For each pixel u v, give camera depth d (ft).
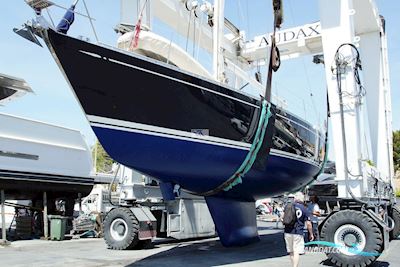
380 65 36.27
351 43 22.20
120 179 28.32
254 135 21.13
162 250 25.30
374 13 34.24
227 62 24.94
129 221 25.40
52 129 33.40
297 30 46.55
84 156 36.37
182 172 20.13
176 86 17.89
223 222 24.62
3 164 29.12
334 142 22.04
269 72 22.02
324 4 23.06
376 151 35.29
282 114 23.99
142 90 17.13
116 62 16.39
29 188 31.30
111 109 16.70
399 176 116.88
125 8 26.20
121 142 17.26
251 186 24.22
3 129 29.35
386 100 35.78
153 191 29.14
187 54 21.65
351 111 21.80
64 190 34.65
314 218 23.03
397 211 32.32
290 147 25.05
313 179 31.50
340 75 21.99
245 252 24.03
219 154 19.90
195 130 18.90
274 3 21.80
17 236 32.37
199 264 19.94
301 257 22.57
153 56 21.31
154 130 17.78
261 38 44.06
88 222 34.06
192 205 28.99
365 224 18.70
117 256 22.70
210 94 19.01
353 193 21.17
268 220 59.00
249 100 20.86
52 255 23.03
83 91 16.07
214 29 23.68
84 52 15.72
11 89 31.07
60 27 15.57
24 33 15.20
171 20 34.17
